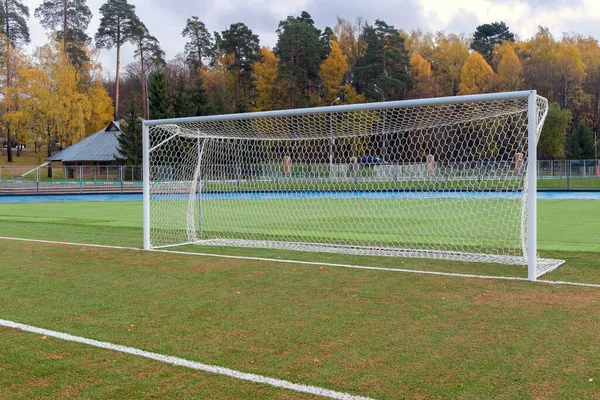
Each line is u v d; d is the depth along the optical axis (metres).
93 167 39.81
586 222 13.38
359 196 20.31
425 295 5.76
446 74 68.38
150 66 70.50
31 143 51.16
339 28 71.88
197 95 45.38
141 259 8.39
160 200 19.84
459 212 16.17
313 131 11.13
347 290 6.05
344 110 8.36
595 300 5.44
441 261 7.96
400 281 6.50
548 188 30.14
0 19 60.97
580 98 61.53
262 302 5.55
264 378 3.50
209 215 16.58
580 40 72.06
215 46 75.50
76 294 5.98
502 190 16.89
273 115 8.92
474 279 6.57
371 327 4.62
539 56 63.94
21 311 5.25
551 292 5.83
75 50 61.78
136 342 4.28
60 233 12.12
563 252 8.53
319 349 4.07
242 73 68.88
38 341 4.31
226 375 3.56
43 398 3.23
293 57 58.88
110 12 63.75
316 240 10.73
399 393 3.25
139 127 44.75
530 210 6.54
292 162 20.41
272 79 61.69
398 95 56.34
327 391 3.28
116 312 5.21
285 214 16.64
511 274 6.91
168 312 5.20
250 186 20.50
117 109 65.88
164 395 3.25
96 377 3.55
